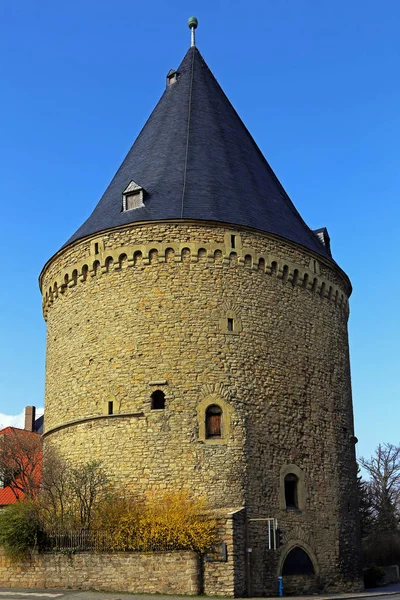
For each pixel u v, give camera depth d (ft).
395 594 98.32
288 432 98.37
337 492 103.55
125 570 79.87
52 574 82.79
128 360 96.32
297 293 105.91
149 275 98.43
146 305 97.40
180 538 79.41
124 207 105.50
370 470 210.18
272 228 105.91
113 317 99.04
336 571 99.14
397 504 226.17
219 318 96.89
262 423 95.61
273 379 98.73
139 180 110.83
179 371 94.38
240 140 122.11
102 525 83.87
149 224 99.76
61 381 103.50
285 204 119.24
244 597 81.41
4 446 134.92
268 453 94.99
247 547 87.20
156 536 80.18
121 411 94.63
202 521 81.71
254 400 95.81
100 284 101.55
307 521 96.84
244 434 93.09
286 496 96.22
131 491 91.25
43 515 88.07
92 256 102.63
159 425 92.68
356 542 106.01
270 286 102.22
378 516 198.90
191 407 92.99
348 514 105.29
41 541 84.43
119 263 100.37
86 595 75.97
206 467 90.74
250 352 97.40
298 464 98.32
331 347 110.11
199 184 106.93
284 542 92.63
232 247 100.07
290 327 103.19
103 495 91.30
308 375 103.91
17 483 136.26
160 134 118.42
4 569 84.84
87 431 96.48
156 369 94.79
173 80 128.16
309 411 102.37
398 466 209.46
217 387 94.07
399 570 149.59
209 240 99.50
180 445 91.61
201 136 115.85
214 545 80.43
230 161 114.52
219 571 79.20
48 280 112.06
